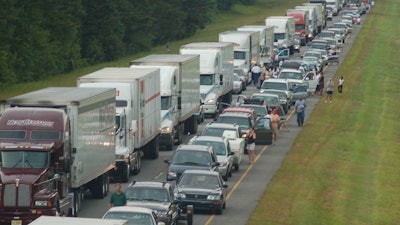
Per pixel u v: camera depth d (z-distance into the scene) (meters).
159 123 106.06
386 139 130.00
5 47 189.38
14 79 182.88
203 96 138.00
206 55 138.75
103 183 84.62
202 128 129.12
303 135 128.25
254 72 178.38
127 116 92.94
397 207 87.75
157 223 61.50
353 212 83.50
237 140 102.44
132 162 93.88
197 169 86.81
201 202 77.75
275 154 112.88
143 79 96.56
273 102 135.12
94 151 79.81
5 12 192.88
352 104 162.62
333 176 100.75
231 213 79.69
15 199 68.38
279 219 78.06
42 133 71.94
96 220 50.00
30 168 70.19
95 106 79.81
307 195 89.50
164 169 99.81
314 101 165.00
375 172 105.31
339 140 125.19
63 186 72.62
